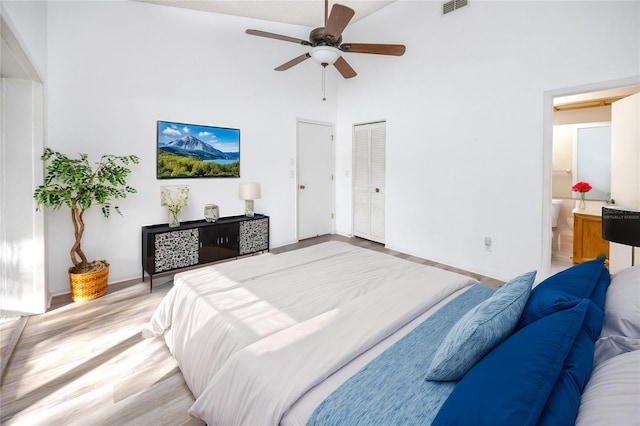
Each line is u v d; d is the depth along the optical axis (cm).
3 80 256
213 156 415
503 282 351
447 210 404
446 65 393
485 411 72
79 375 192
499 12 341
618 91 384
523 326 120
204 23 398
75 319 263
